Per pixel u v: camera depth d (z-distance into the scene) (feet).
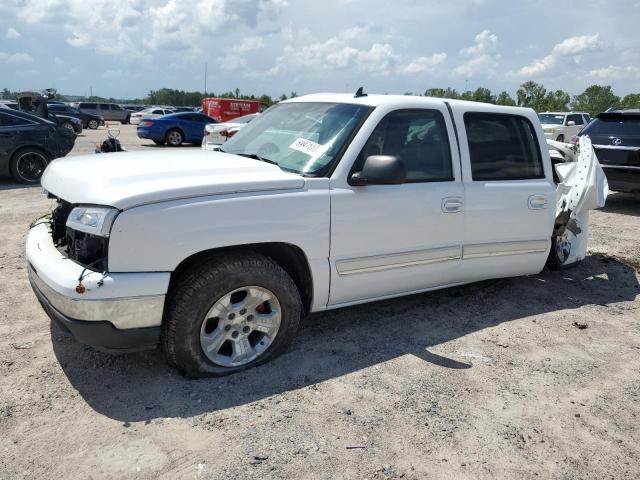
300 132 12.99
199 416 9.55
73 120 77.56
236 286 10.42
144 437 8.93
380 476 8.33
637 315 15.39
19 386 10.27
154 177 10.18
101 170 10.67
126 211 9.33
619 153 28.99
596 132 30.55
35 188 33.32
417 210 12.71
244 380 10.79
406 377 11.23
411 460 8.73
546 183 15.37
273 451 8.73
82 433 8.97
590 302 16.24
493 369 11.78
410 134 12.90
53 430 9.02
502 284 17.30
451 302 15.55
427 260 13.29
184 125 70.13
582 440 9.50
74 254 10.20
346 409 9.98
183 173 10.49
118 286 9.30
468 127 13.97
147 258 9.54
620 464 8.93
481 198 13.85
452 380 11.22
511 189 14.46
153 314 9.72
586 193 18.01
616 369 12.10
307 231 11.19
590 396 10.92
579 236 19.38
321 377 11.05
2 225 22.93
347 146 11.89
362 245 12.07
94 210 9.51
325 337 12.89
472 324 14.14
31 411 9.51
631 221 28.14
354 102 13.03
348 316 14.17
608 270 19.56
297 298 11.38
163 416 9.50
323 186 11.40
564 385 11.29
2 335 12.34
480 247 14.20
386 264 12.59
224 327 10.66
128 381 10.57
